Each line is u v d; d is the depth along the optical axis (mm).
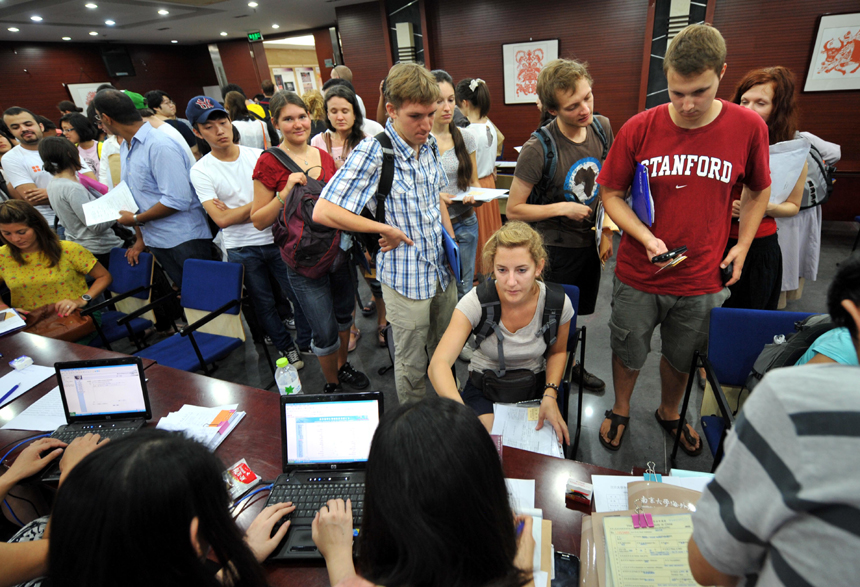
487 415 1543
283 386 1904
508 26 5625
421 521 513
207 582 704
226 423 1443
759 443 430
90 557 628
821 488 376
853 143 4273
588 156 2039
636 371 1996
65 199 3004
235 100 3984
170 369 1797
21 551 979
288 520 1077
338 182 1544
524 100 5852
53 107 9102
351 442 1207
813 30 4156
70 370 1461
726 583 538
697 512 514
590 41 5238
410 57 6445
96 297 2691
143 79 10195
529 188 2082
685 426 2105
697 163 1503
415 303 1790
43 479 1299
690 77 1314
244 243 2607
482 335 1576
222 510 752
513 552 583
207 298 2555
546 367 1665
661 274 1675
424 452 530
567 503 1075
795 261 2697
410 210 1684
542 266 1497
